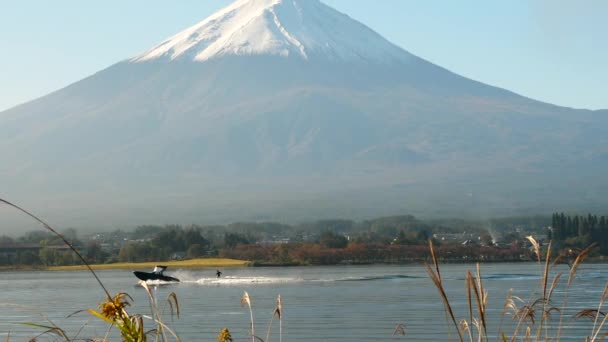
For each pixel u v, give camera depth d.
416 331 56.78
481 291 11.36
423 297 95.44
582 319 55.00
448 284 126.06
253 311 77.94
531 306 13.13
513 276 150.88
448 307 11.18
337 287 123.12
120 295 11.33
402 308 78.88
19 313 81.75
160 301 92.56
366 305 84.12
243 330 58.94
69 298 109.88
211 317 70.88
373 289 115.38
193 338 52.97
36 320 71.12
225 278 165.38
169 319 68.75
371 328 59.72
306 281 146.75
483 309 11.27
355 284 131.50
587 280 123.25
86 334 52.28
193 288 129.00
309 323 64.56
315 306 83.81
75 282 167.88
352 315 71.81
